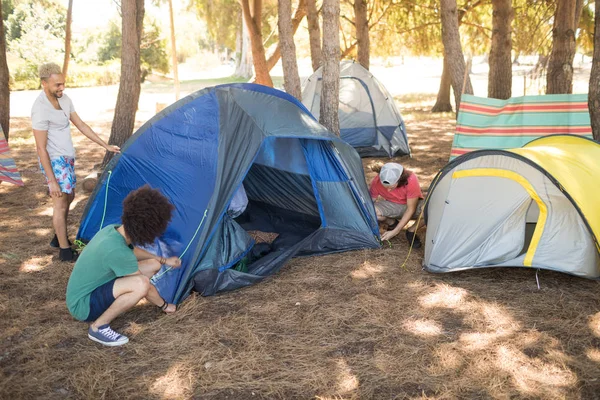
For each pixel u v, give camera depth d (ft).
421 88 90.84
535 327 12.59
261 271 15.71
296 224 20.53
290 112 17.43
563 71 30.17
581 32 42.96
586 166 15.69
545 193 14.93
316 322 13.14
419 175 28.37
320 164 17.74
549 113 23.82
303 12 42.73
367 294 14.56
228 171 15.58
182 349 12.02
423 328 12.77
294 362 11.47
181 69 183.11
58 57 108.78
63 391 10.55
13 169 22.68
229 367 11.27
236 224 15.71
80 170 30.66
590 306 13.47
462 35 53.31
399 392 10.40
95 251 11.92
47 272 16.19
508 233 15.28
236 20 84.64
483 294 14.42
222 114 16.70
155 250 14.51
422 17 49.49
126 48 27.12
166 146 16.53
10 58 99.30
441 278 15.55
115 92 89.61
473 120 24.54
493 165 15.67
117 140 27.89
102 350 12.01
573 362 11.12
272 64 46.93
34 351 11.92
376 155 33.55
